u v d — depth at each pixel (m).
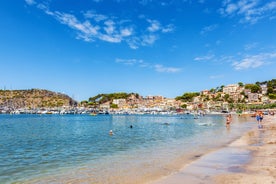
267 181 14.20
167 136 44.62
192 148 28.52
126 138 41.84
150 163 20.80
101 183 15.45
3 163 21.77
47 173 18.17
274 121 85.94
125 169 18.91
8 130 60.16
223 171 17.17
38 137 44.09
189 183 14.84
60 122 106.88
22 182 16.00
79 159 23.39
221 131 52.91
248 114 195.62
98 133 52.72
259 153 23.05
